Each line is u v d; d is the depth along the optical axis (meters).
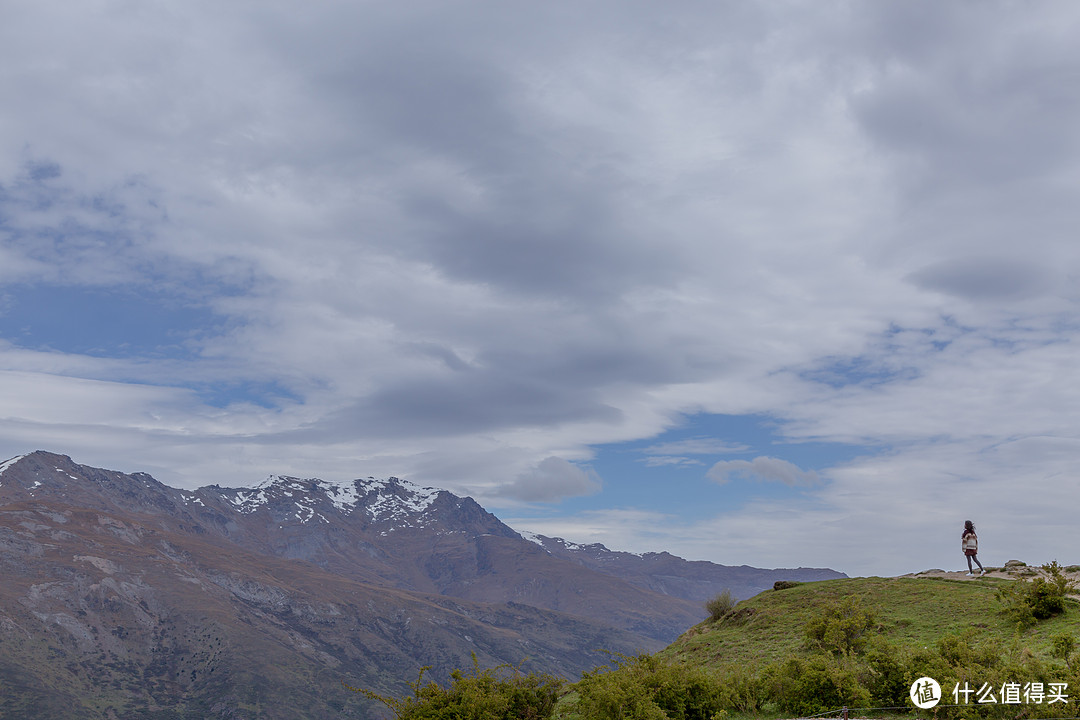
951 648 23.86
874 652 24.94
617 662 27.67
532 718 24.47
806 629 31.72
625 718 23.19
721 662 33.69
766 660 31.59
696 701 24.70
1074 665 20.56
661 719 23.05
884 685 23.30
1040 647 25.89
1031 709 19.62
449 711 24.11
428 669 26.16
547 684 25.86
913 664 23.34
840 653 29.48
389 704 25.53
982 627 30.09
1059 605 29.28
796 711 23.64
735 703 25.05
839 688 23.42
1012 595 30.91
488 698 24.31
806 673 24.17
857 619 31.22
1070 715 18.95
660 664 27.58
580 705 25.06
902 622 32.47
